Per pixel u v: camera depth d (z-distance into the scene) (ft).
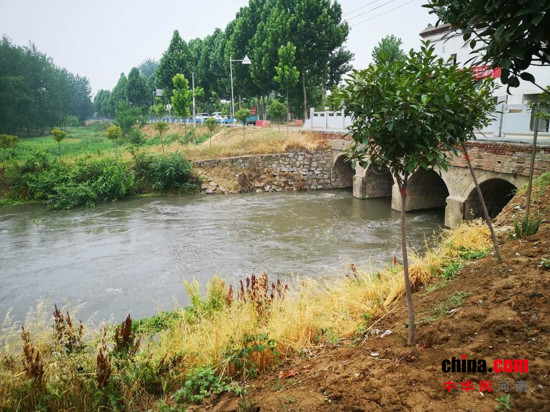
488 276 18.99
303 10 137.39
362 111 13.71
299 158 97.76
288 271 43.65
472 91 16.07
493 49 11.02
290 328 18.40
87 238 58.85
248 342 16.56
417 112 12.59
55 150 126.41
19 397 13.37
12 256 51.01
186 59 196.13
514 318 13.82
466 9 11.42
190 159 97.71
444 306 17.20
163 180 91.45
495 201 55.42
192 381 14.69
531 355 11.76
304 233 59.41
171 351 16.99
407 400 10.84
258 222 66.44
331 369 13.94
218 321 19.36
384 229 60.54
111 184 85.46
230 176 95.35
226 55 175.22
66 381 14.14
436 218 66.44
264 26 152.97
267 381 14.73
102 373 14.07
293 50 131.54
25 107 217.15
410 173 13.21
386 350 14.61
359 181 83.71
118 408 13.71
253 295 22.49
